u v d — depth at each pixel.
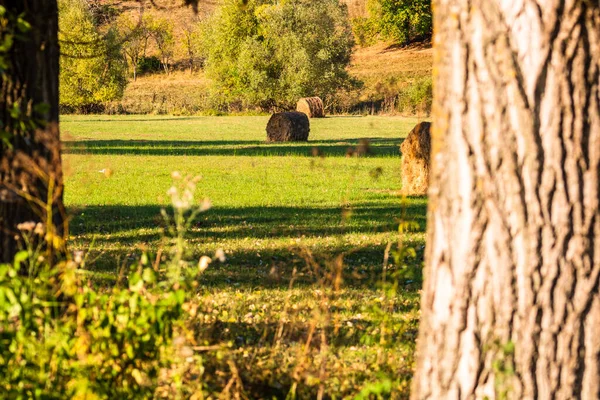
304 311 27.06
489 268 13.74
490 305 13.80
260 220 54.50
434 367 14.54
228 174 87.50
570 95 13.25
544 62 13.22
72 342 14.99
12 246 19.91
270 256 39.88
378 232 49.47
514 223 13.51
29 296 14.97
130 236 46.91
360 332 24.12
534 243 13.48
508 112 13.38
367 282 33.38
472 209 13.73
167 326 15.31
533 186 13.39
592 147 13.37
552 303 13.57
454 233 13.97
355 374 20.05
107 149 121.31
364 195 70.69
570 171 13.34
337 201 66.19
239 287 32.31
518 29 13.29
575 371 13.65
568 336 13.62
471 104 13.59
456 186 13.86
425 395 14.76
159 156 110.38
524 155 13.38
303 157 110.19
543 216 13.42
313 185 78.19
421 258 40.66
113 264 36.62
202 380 17.33
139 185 76.56
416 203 65.50
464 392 14.20
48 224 17.27
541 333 13.68
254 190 73.31
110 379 15.07
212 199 66.50
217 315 25.77
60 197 20.27
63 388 14.74
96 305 15.65
